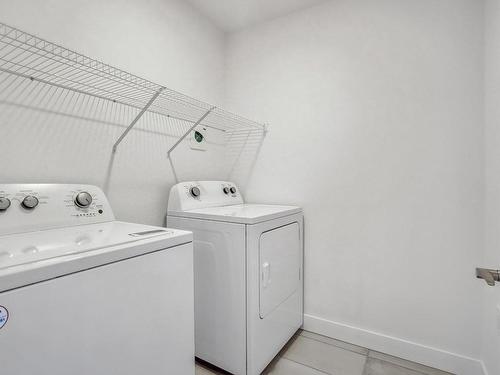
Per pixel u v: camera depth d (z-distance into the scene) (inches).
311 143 78.7
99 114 57.9
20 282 24.9
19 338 24.8
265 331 60.6
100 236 39.8
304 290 80.0
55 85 48.3
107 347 31.6
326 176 76.5
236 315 57.8
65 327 28.0
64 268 28.0
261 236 58.9
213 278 61.0
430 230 63.7
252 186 89.4
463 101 60.0
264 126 86.8
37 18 47.8
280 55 84.0
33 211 43.1
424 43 64.0
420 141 64.6
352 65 72.7
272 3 78.3
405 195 66.4
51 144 50.1
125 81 56.7
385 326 69.1
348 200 73.5
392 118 67.7
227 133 94.6
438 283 63.1
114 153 60.8
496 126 50.3
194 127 78.7
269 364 64.5
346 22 73.5
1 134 44.0
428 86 63.6
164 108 72.6
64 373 27.8
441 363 62.3
